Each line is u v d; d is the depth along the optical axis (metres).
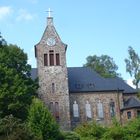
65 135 70.50
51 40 95.56
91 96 97.69
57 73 94.50
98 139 71.06
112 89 98.56
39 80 93.81
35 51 97.12
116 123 74.81
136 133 70.62
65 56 95.31
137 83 108.00
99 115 96.81
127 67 110.00
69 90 97.19
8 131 56.12
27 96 78.62
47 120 66.62
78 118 95.94
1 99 75.50
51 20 96.88
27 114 73.06
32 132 60.44
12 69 80.88
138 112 95.81
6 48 85.38
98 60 132.38
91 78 100.69
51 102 93.38
